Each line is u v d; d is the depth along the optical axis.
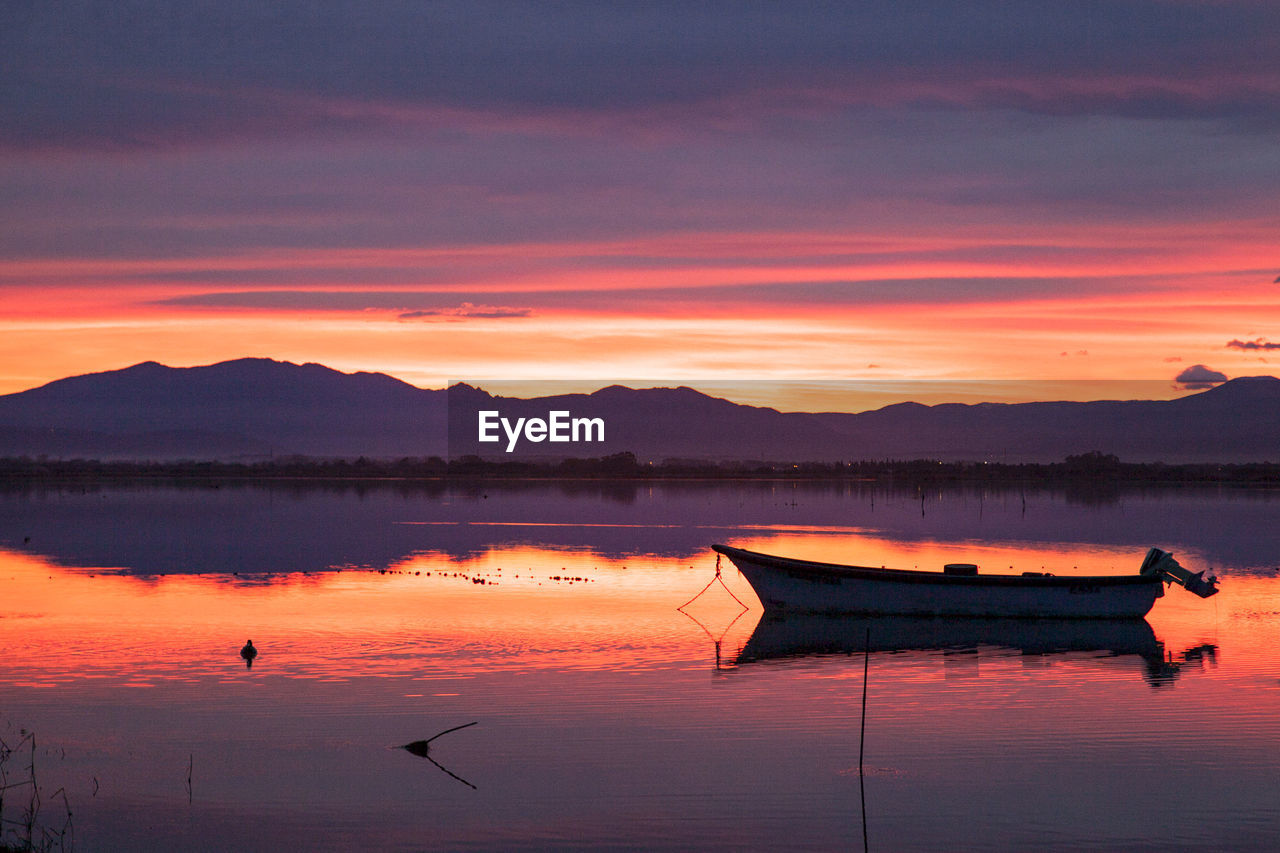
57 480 164.62
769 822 15.30
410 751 18.23
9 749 18.33
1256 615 32.22
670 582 38.75
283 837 14.77
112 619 30.08
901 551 51.16
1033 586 30.97
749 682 23.06
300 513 80.31
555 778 16.97
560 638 27.66
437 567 43.28
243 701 21.20
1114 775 17.16
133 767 17.44
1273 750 18.39
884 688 22.70
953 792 16.42
